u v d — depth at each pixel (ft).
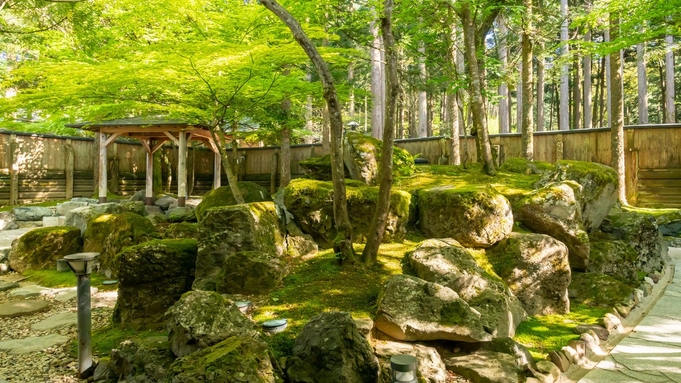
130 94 23.16
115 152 51.13
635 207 37.01
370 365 10.81
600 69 85.20
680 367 13.38
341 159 16.62
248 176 56.65
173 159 56.13
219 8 27.53
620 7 25.31
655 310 18.71
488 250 18.58
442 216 19.25
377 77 47.32
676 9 23.17
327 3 27.81
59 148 46.68
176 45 18.63
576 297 18.45
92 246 25.89
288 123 38.01
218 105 25.96
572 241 19.21
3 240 30.22
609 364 13.66
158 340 12.47
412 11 26.43
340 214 16.84
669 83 62.08
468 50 25.84
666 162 37.65
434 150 45.24
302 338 11.57
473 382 11.96
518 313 15.83
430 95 83.10
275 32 23.76
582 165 23.53
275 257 16.43
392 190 20.11
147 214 32.91
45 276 23.98
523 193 21.42
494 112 114.21
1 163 42.27
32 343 15.40
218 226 16.89
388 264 16.97
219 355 9.46
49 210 39.22
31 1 25.50
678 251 31.53
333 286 15.35
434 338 12.82
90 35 28.58
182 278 16.83
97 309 18.92
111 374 12.39
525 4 29.09
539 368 12.80
